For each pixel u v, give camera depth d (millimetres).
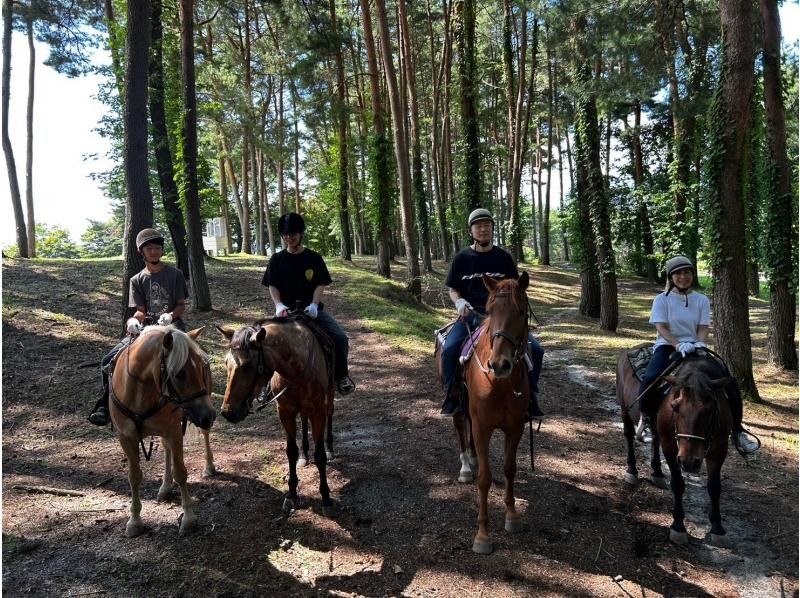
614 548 4164
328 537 4312
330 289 16641
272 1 15438
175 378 3766
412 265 17734
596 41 12609
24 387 7441
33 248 20328
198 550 4094
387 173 20000
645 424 4770
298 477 5434
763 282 32031
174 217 14609
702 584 3740
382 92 28391
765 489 5195
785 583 3752
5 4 16625
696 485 5297
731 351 8117
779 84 9953
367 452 6117
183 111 12008
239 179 41406
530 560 3975
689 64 15977
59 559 3947
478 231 4910
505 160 35531
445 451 6121
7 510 4602
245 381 3992
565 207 21734
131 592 3609
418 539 4281
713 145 8031
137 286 5102
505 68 22375
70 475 5398
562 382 9500
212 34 25953
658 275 29812
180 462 4277
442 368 4938
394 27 28047
